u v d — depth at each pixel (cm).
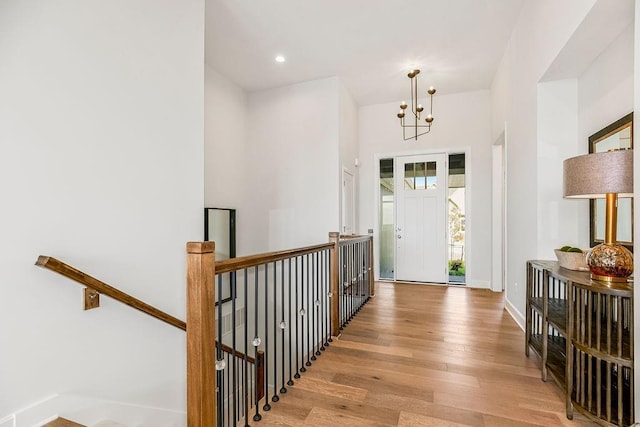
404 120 540
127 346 184
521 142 317
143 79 202
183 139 232
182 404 223
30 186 143
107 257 177
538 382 208
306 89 454
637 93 133
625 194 175
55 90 154
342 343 274
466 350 259
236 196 458
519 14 312
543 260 259
